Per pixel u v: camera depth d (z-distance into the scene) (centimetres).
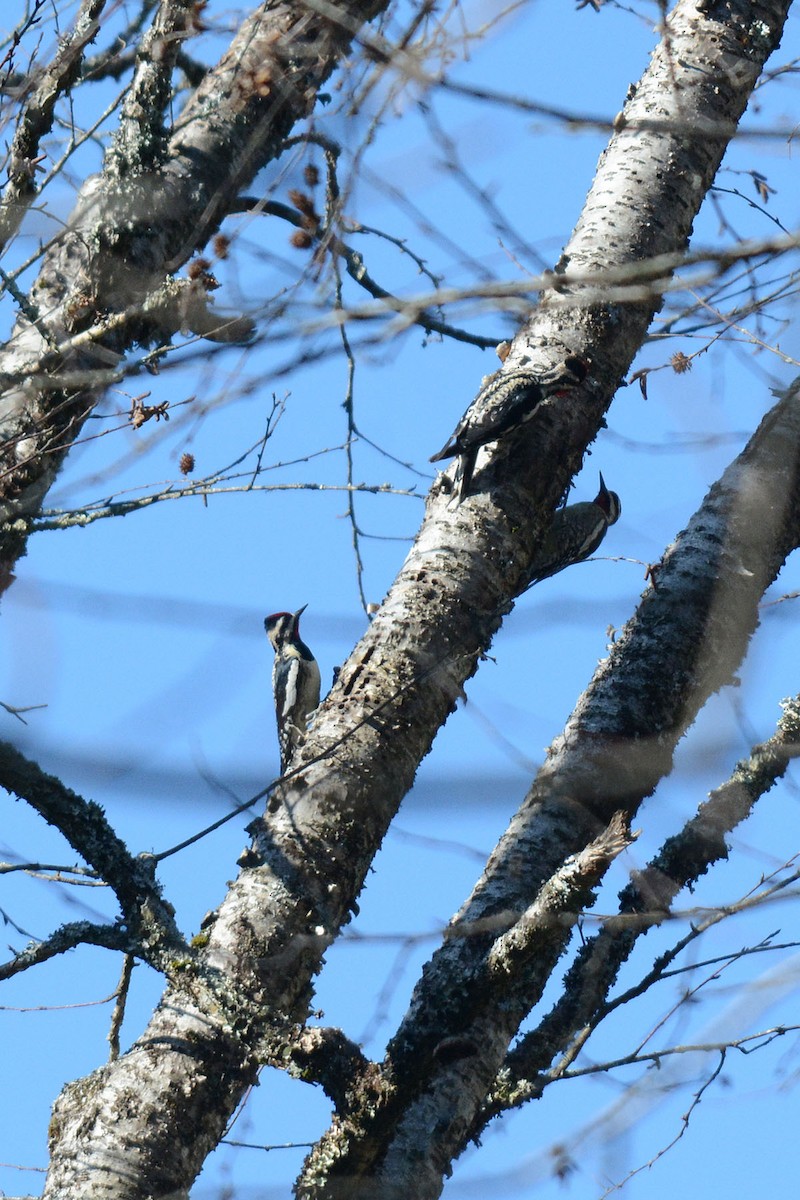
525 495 1148
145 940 977
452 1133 942
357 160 678
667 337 877
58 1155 931
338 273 700
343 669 1082
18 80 1113
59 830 991
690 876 1071
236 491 1034
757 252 536
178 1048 944
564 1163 686
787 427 1135
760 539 1104
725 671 1080
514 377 1179
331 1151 905
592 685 1091
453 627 1088
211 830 1002
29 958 976
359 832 1019
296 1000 972
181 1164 920
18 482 1067
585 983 1052
